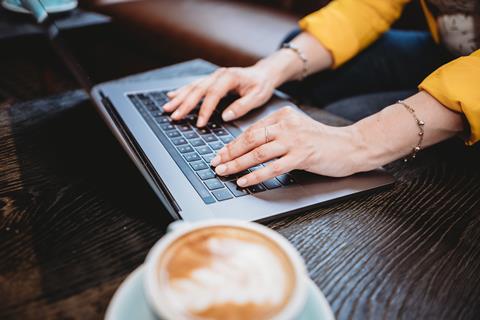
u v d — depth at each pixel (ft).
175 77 2.72
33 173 1.74
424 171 1.95
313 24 2.77
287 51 2.69
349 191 1.72
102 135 2.05
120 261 1.33
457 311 1.26
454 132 1.97
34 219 1.48
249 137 1.76
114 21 6.00
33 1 3.05
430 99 1.95
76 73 2.74
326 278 1.33
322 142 1.78
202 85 2.22
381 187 1.78
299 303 0.92
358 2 2.87
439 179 1.90
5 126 2.06
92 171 1.78
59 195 1.61
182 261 1.01
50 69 3.01
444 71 1.93
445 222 1.63
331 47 2.73
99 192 1.65
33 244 1.38
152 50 5.73
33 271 1.27
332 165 1.77
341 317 1.20
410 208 1.69
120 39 6.09
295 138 1.76
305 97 3.12
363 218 1.61
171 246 1.04
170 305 0.91
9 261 1.30
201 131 2.03
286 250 1.05
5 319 1.12
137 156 1.79
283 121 1.82
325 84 3.05
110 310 1.01
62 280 1.25
